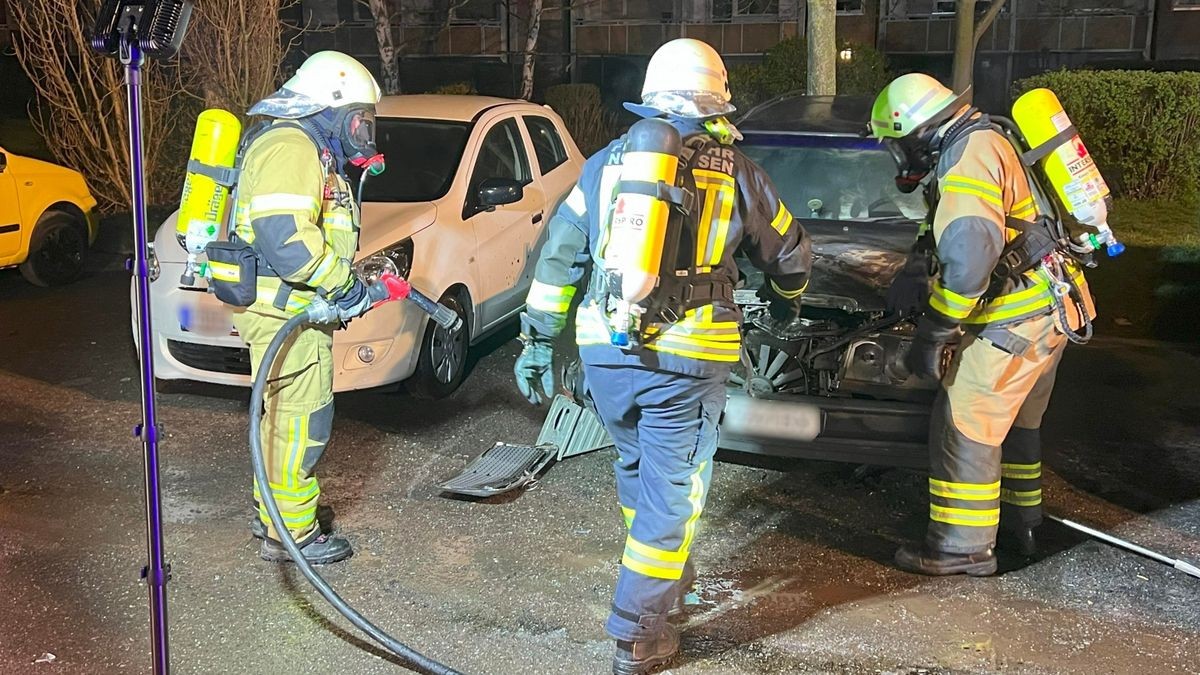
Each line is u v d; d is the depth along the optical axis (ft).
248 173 12.62
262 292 12.98
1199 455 18.15
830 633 12.64
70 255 29.89
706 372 11.07
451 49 68.23
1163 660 12.09
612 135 52.24
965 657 12.14
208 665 11.96
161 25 8.96
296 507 13.94
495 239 21.52
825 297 15.28
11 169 27.86
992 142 12.56
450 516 15.76
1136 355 23.58
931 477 13.99
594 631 12.72
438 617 12.98
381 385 18.72
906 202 18.33
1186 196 37.29
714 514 15.85
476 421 19.57
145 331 9.23
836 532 15.31
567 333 22.44
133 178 9.01
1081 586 13.74
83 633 12.58
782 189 18.81
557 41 67.21
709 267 11.15
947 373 13.52
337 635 12.60
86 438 18.61
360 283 12.68
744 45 64.85
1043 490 16.78
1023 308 12.86
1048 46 60.90
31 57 37.37
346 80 12.87
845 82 46.96
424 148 21.76
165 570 9.73
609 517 15.75
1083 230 13.00
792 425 14.78
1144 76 36.88
